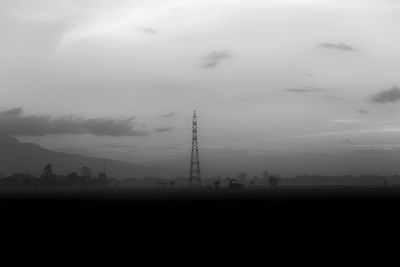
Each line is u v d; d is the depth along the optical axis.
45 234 54.75
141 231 57.69
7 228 62.06
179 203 140.75
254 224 66.31
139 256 38.94
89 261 36.69
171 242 47.44
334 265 34.44
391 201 140.75
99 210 102.69
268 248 42.97
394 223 65.75
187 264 35.22
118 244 46.22
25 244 46.47
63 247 44.22
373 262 35.53
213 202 146.75
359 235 52.22
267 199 173.62
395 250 41.44
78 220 74.62
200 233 55.19
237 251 41.25
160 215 85.69
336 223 66.69
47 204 133.38
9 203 139.12
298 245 44.69
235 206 118.44
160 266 34.44
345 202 136.62
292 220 72.44
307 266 34.06
